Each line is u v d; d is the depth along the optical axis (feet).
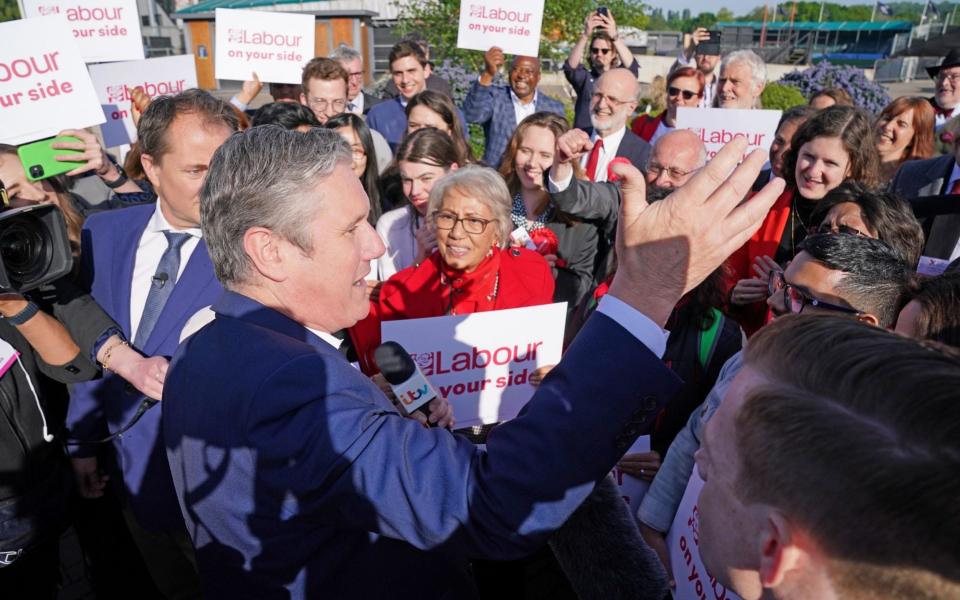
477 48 19.51
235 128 7.07
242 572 3.80
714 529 2.62
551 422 3.11
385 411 3.65
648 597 4.58
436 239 8.96
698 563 4.53
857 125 10.19
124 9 14.58
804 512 2.11
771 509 2.25
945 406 1.91
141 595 9.29
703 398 7.09
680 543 4.94
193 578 8.35
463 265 8.00
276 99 19.42
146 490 7.11
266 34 17.31
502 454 3.19
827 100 17.54
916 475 1.87
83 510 8.80
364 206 4.03
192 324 5.90
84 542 9.04
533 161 11.59
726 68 17.20
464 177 7.98
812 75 40.50
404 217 10.96
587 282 11.41
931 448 1.90
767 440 2.26
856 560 1.98
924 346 2.24
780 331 2.49
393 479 3.30
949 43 53.42
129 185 12.84
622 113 15.49
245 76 17.54
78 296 6.86
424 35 35.04
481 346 7.00
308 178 3.80
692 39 24.93
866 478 1.95
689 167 10.95
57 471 7.49
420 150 10.28
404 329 6.68
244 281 4.03
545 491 3.10
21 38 8.96
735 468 2.47
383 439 3.39
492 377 7.16
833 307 5.16
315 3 57.06
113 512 8.90
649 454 6.53
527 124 11.76
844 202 7.58
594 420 3.06
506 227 8.19
